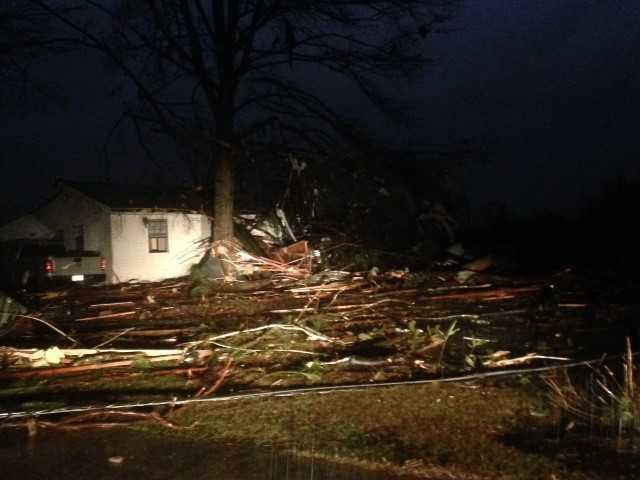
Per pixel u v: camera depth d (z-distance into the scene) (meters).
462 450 5.70
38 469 5.60
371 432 6.25
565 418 6.45
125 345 10.61
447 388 7.58
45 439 6.36
